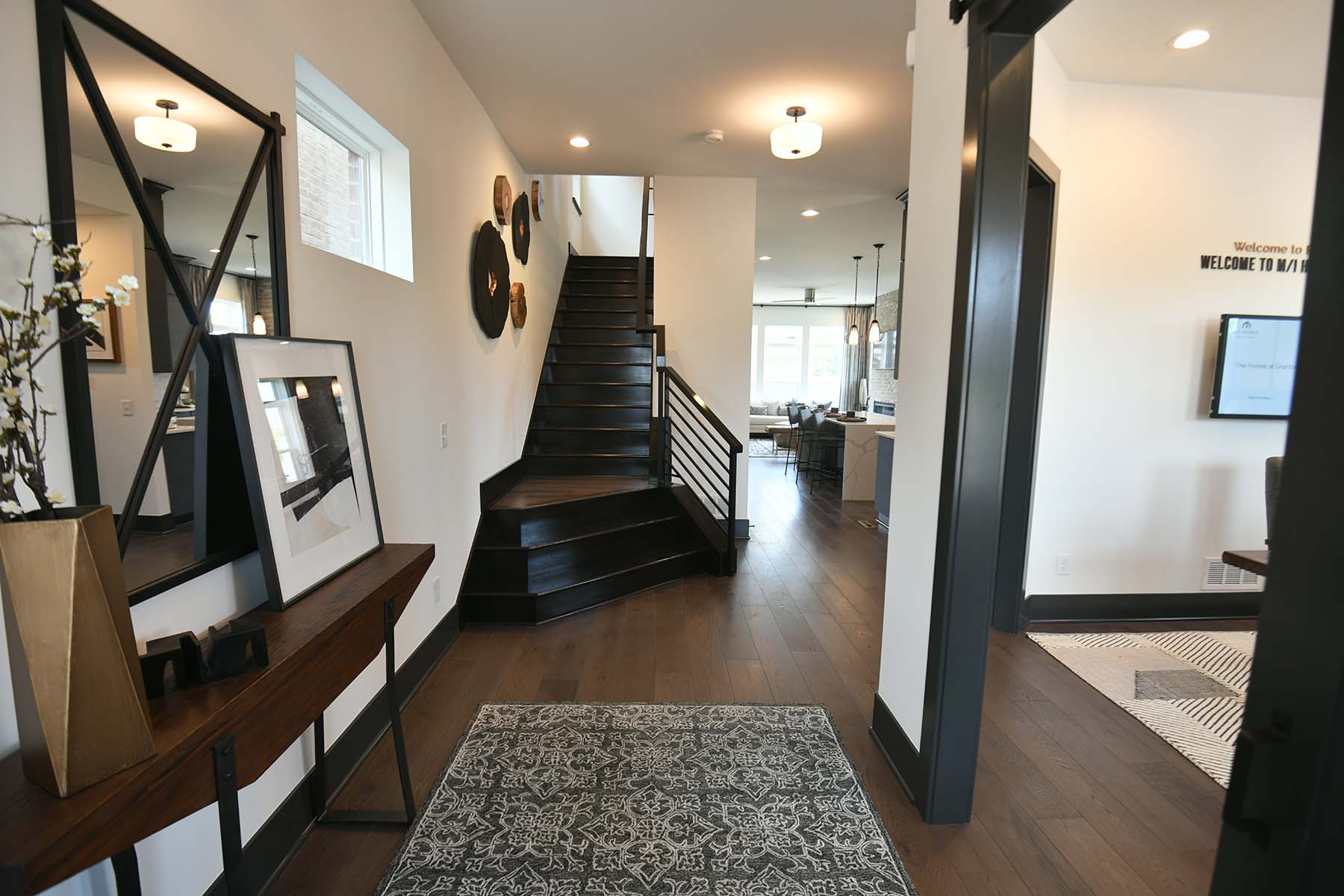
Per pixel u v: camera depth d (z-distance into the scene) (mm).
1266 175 3219
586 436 5055
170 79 1274
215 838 1444
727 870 1669
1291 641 658
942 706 1802
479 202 3480
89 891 1120
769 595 3801
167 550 1281
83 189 1080
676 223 4926
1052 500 3342
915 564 1991
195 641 1107
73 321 1059
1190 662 2975
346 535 1729
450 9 2557
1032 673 2854
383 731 2297
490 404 3809
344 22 2008
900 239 7035
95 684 845
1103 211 3162
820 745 2244
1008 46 1578
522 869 1660
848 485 6695
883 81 3127
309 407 1627
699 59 2945
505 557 3498
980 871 1684
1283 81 3043
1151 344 3264
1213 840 1819
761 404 13359
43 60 1007
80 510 902
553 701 2527
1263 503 3416
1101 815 1918
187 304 1317
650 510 4441
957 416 1706
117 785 855
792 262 8781
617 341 6148
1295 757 651
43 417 1023
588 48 2854
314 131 2174
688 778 2047
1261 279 3273
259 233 1577
